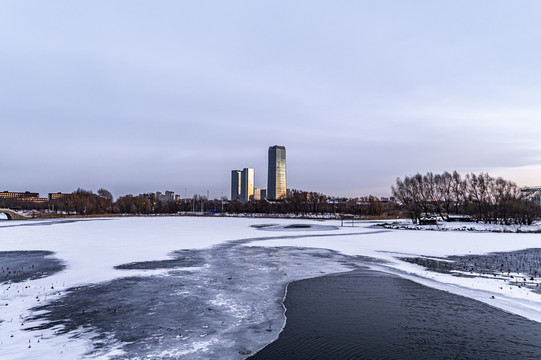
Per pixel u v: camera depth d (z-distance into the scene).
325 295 17.73
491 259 27.88
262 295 17.73
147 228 61.28
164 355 10.81
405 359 10.62
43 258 28.41
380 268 24.50
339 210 142.12
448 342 11.94
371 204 121.88
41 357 10.46
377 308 15.63
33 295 17.39
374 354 11.01
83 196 144.62
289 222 82.31
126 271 23.38
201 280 20.88
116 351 11.02
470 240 41.19
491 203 77.88
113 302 16.31
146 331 12.77
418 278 21.33
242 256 29.70
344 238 43.97
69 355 10.66
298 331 12.97
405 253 31.22
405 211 102.44
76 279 20.97
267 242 39.75
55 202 156.50
